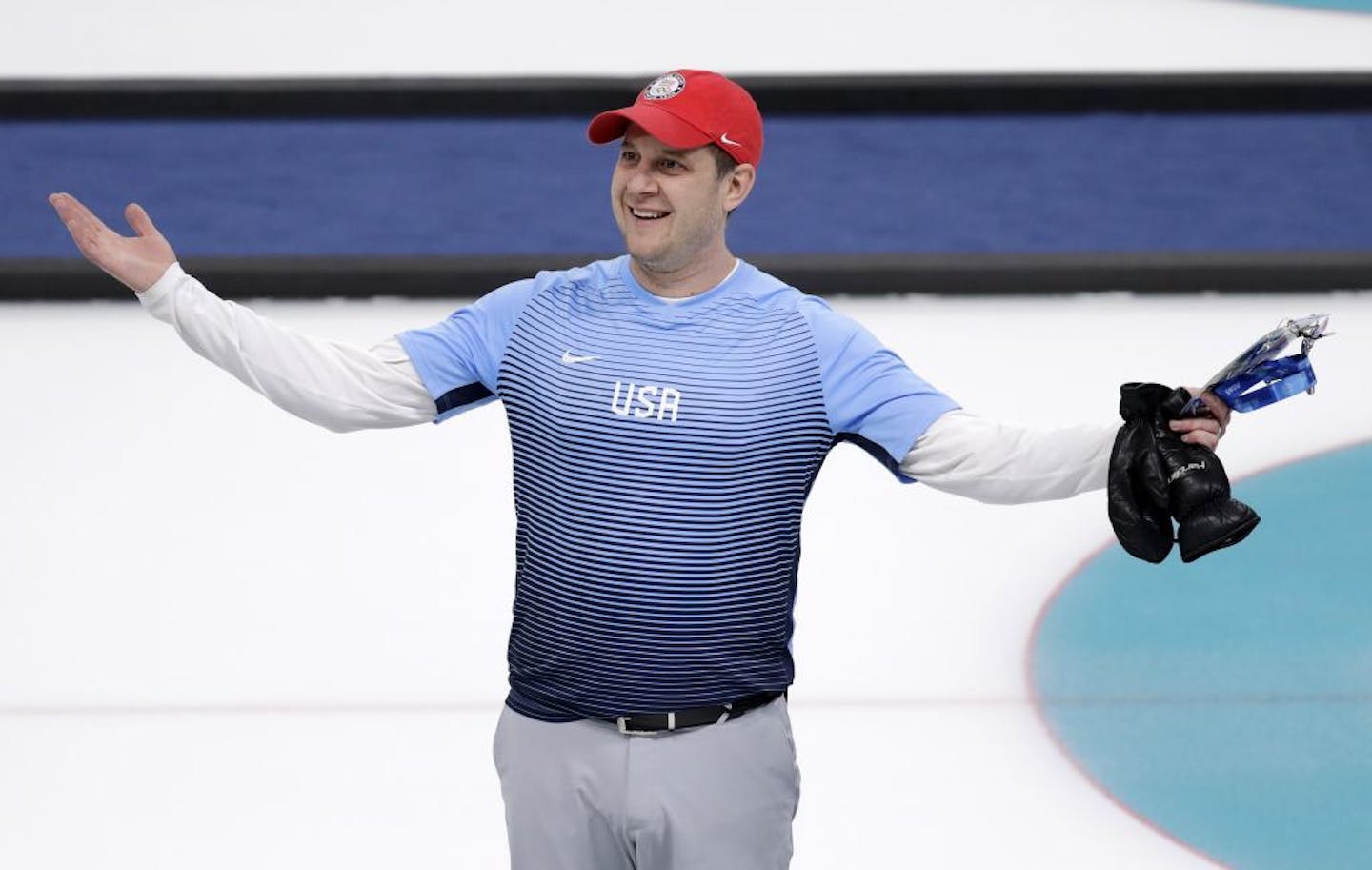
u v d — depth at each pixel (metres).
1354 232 25.73
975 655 16.16
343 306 23.61
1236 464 19.25
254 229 25.67
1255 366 9.33
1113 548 17.77
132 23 33.88
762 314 9.83
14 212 26.09
